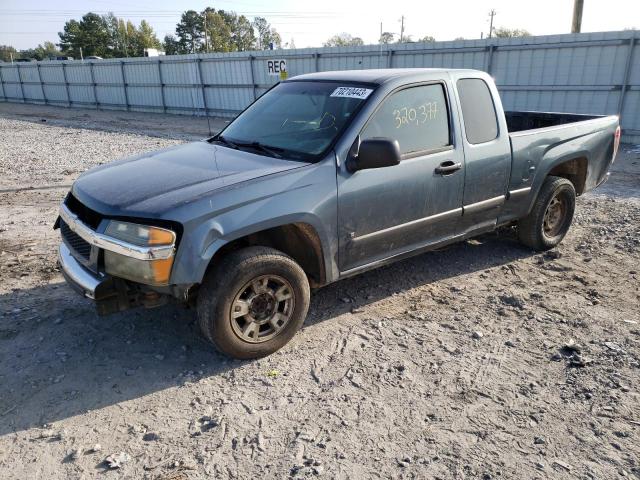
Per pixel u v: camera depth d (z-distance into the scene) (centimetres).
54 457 276
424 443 286
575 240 609
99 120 2419
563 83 1461
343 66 1967
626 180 959
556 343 385
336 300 454
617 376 344
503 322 417
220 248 355
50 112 2950
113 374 349
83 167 1128
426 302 452
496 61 1566
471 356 369
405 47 1758
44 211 745
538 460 273
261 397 326
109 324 411
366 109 389
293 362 363
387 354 372
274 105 457
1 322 410
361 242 396
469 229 477
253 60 2266
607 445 284
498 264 536
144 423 303
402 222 416
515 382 340
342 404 319
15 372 349
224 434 294
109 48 10156
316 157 373
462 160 442
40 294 461
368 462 273
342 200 374
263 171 357
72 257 365
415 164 411
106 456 277
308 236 370
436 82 432
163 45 11069
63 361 362
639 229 645
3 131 1958
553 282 493
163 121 2341
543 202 534
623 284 488
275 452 280
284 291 364
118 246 317
